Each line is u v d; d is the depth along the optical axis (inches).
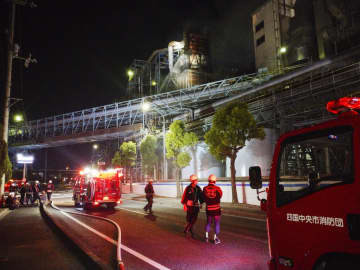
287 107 885.2
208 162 1221.1
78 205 884.0
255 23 2212.1
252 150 964.0
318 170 142.4
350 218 114.3
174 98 1614.2
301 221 135.6
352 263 113.7
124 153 1557.6
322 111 802.2
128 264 249.3
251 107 999.0
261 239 348.5
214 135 750.5
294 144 153.3
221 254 280.4
